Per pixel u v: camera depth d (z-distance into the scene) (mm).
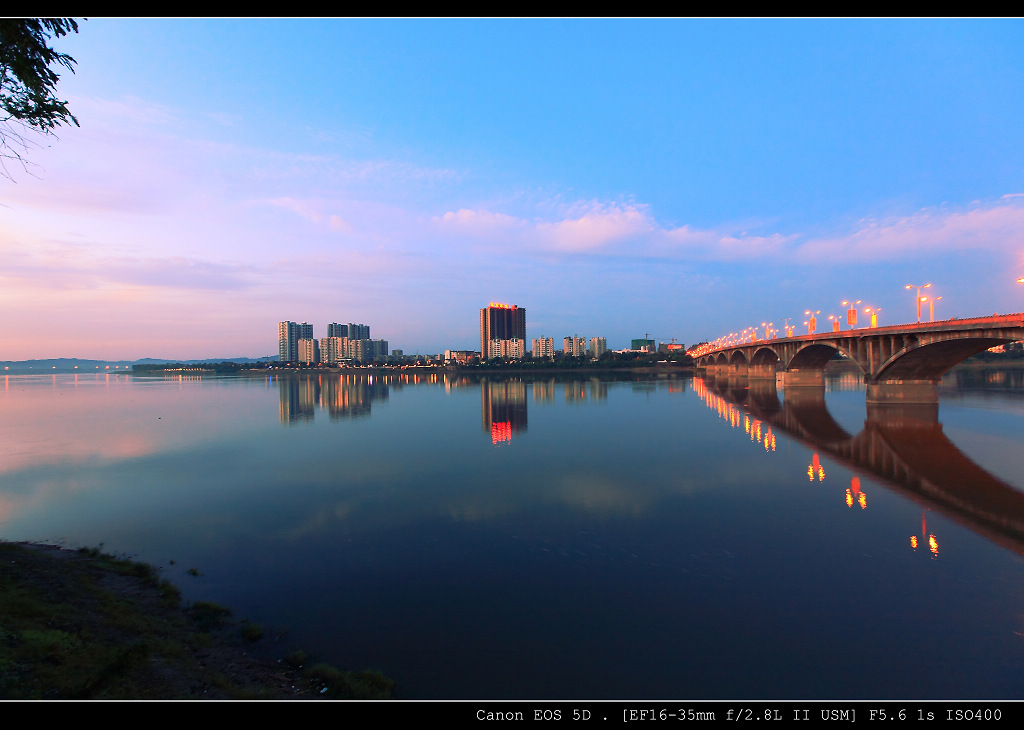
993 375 121000
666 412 65875
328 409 79562
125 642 11945
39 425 63906
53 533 22844
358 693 11242
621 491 28703
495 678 12086
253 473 34812
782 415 60188
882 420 52844
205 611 15125
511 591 16688
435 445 44906
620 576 17781
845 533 21609
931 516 23578
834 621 14641
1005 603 15477
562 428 53562
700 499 26891
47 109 12836
